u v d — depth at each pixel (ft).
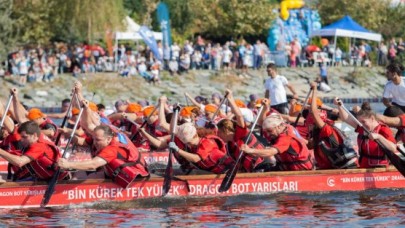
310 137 126.72
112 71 384.06
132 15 482.69
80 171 115.75
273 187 116.47
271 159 120.26
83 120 117.50
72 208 107.96
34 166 108.47
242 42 406.82
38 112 138.92
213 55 401.08
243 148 111.86
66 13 404.16
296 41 422.41
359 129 119.75
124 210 106.73
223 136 116.47
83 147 136.77
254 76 399.44
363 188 119.44
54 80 363.35
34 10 399.65
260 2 463.83
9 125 115.55
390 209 105.50
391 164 123.03
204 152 113.60
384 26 495.00
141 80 377.09
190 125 113.80
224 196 114.62
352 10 492.13
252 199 112.88
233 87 384.68
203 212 104.99
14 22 376.48
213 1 474.08
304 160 116.98
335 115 146.92
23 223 98.78
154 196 112.68
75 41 409.49
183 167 117.91
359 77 416.05
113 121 160.04
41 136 108.58
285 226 96.02
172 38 458.50
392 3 501.15
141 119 160.15
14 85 355.15
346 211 104.58
